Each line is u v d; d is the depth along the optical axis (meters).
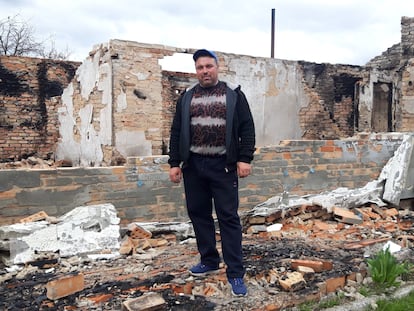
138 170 5.51
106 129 8.51
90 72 9.18
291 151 6.53
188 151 3.26
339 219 5.97
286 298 3.14
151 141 8.80
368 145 7.18
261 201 6.30
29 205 4.84
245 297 3.13
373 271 3.66
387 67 14.03
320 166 6.77
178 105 3.38
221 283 3.36
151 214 5.61
